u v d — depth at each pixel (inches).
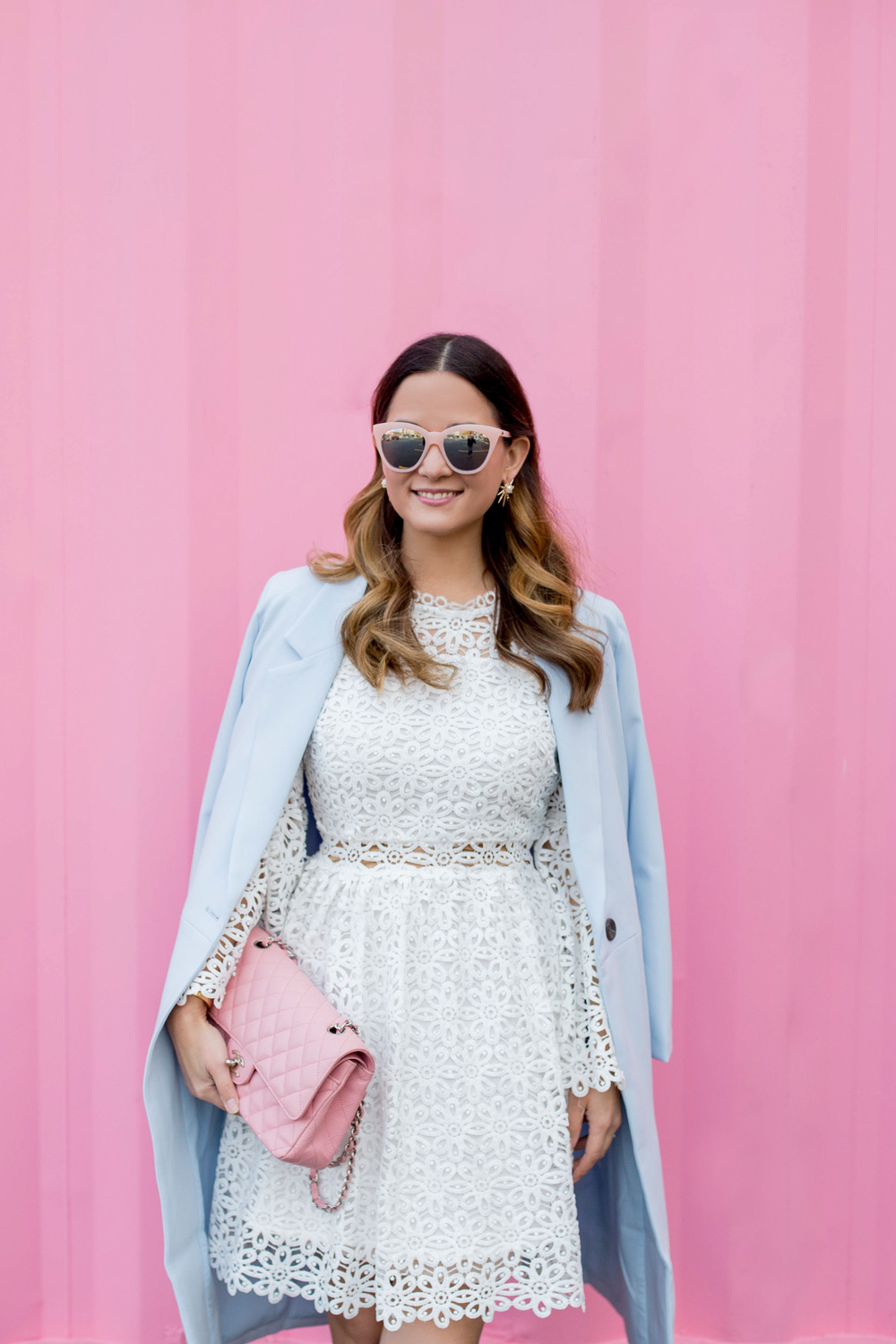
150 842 83.2
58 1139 83.4
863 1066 87.3
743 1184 86.4
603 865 66.1
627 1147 69.2
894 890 87.0
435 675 62.2
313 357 82.7
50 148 81.1
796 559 85.0
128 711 82.9
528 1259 60.9
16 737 82.4
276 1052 58.1
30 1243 83.2
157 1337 83.8
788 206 83.7
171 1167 64.3
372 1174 61.4
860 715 86.4
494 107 82.5
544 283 83.3
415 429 61.4
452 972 61.1
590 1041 65.3
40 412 81.9
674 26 82.9
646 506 84.6
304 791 72.2
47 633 82.5
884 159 84.5
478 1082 60.5
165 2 80.7
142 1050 83.4
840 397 85.0
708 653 85.1
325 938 63.3
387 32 81.7
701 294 84.0
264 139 81.9
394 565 65.6
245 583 83.1
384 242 82.4
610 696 70.0
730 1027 86.1
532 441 68.4
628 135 83.0
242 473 82.9
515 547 67.5
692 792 85.7
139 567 82.5
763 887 85.8
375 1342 66.2
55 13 80.6
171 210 81.4
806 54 83.3
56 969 83.0
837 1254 87.7
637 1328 70.2
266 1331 72.7
